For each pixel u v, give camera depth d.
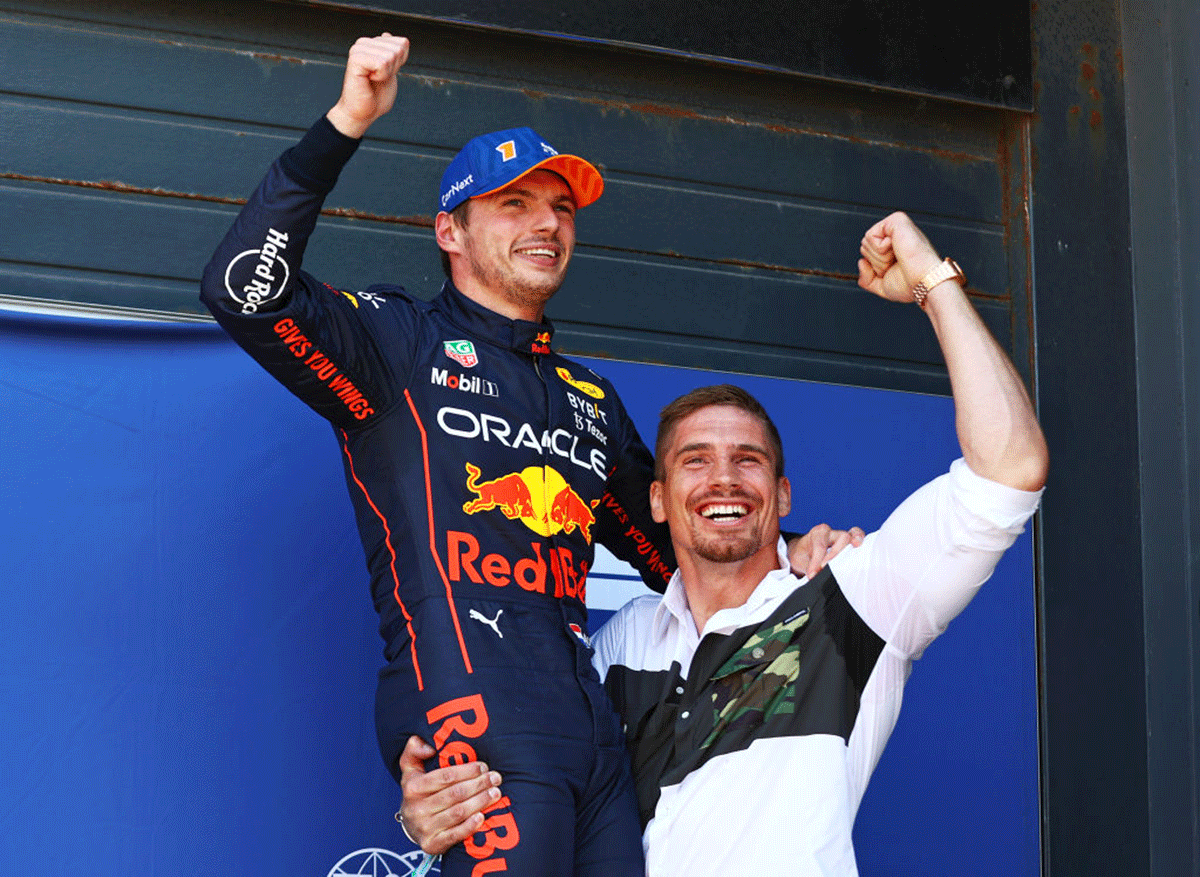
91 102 7.62
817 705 5.61
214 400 7.13
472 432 5.51
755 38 8.77
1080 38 9.59
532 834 4.95
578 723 5.26
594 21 8.43
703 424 6.11
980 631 8.27
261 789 6.79
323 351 5.17
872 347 8.92
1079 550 8.88
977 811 8.01
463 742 5.06
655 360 8.43
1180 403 9.26
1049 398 9.03
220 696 6.83
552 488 5.62
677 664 5.93
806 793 5.43
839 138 9.11
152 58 7.77
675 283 8.56
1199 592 8.96
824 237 8.96
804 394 8.26
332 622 7.10
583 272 8.39
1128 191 9.51
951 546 5.47
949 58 9.17
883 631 5.71
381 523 5.42
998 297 9.23
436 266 8.12
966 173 9.34
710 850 5.41
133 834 6.54
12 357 6.86
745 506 6.00
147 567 6.85
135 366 7.04
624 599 7.59
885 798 7.82
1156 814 8.69
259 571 7.03
